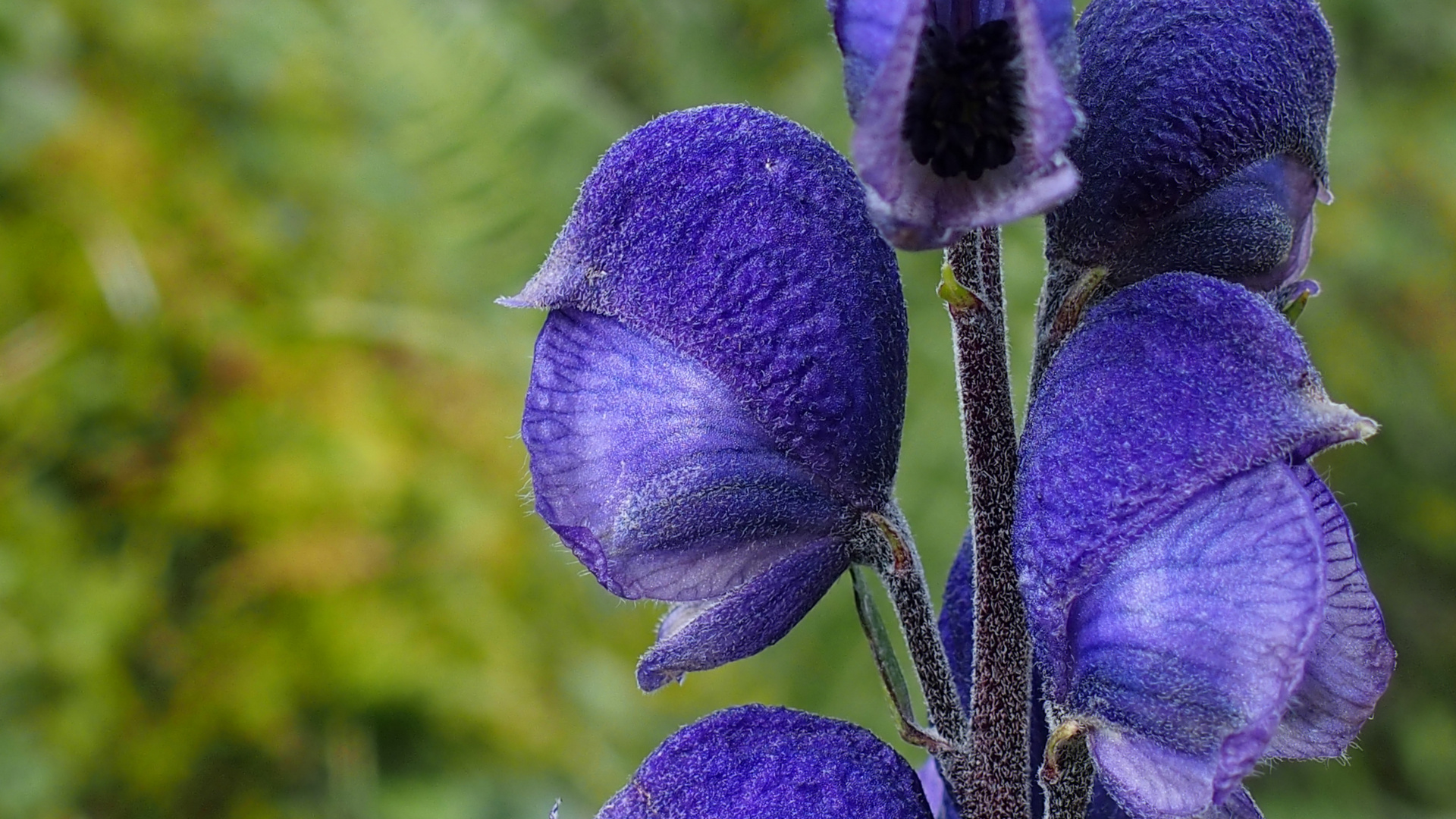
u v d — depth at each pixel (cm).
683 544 22
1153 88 21
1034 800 22
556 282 22
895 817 22
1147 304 21
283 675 36
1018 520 21
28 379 37
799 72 42
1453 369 48
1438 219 49
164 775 34
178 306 40
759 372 22
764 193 22
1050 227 22
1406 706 44
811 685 37
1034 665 22
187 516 37
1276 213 22
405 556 38
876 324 22
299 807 35
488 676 37
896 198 19
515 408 40
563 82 40
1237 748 20
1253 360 21
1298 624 20
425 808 34
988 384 21
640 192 22
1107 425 21
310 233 42
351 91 43
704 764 22
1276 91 21
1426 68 51
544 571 39
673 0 42
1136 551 21
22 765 34
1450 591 46
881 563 22
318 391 40
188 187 42
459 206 39
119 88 43
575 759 36
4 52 42
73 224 40
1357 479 46
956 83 19
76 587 35
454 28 39
